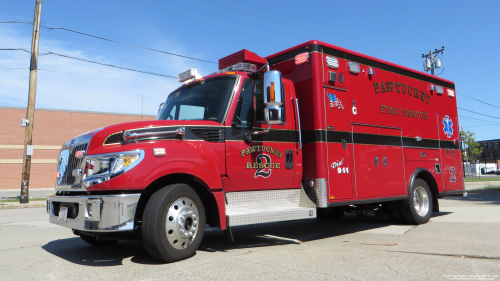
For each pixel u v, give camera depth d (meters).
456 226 6.93
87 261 4.60
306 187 5.86
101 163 4.23
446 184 8.47
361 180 6.34
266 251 4.96
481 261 4.24
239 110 5.23
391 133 7.14
